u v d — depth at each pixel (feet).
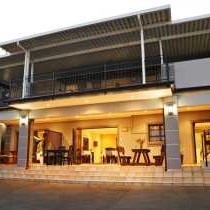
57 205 17.84
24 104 34.01
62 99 31.81
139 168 29.45
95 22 29.99
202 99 29.48
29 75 40.96
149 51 36.60
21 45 35.37
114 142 55.21
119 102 32.81
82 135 46.57
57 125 44.68
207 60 32.01
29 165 35.27
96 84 41.81
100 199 19.57
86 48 35.88
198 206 16.69
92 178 28.84
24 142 36.06
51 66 42.50
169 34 32.17
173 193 21.35
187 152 35.99
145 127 38.99
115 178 28.07
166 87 27.32
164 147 29.68
